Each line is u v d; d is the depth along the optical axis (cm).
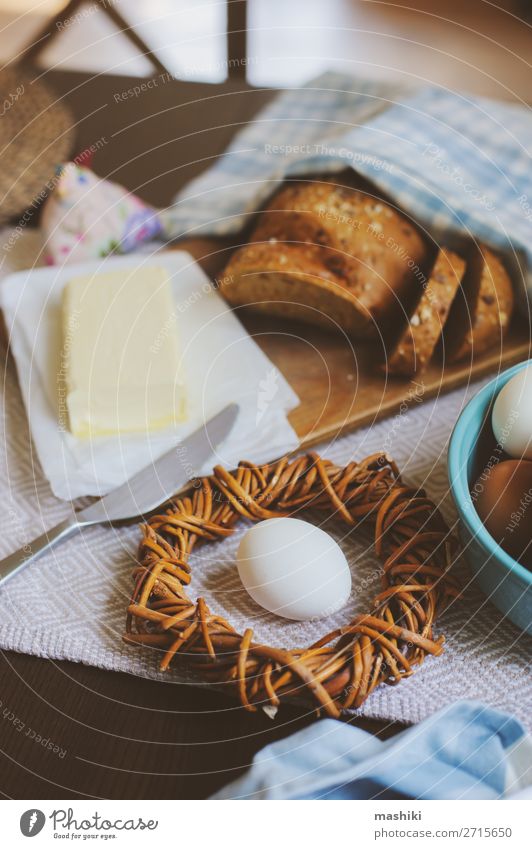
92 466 59
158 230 75
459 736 45
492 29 167
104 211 73
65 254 73
